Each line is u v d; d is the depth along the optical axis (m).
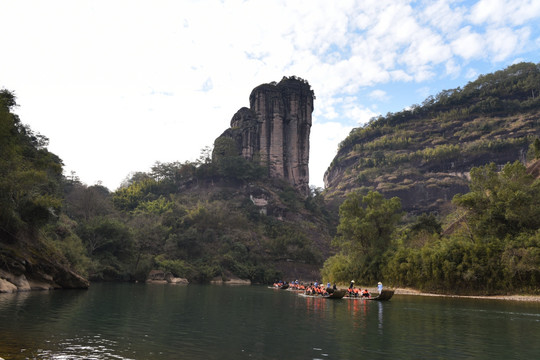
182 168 163.62
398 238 75.44
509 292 43.19
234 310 26.77
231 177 156.50
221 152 162.88
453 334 17.69
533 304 35.88
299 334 16.89
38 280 37.09
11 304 23.58
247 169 156.25
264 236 128.25
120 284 62.22
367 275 62.44
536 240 42.91
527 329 19.62
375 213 63.12
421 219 73.56
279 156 175.50
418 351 13.80
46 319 18.30
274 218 143.50
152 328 17.30
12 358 10.69
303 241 127.44
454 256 48.22
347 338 16.14
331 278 69.62
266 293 51.72
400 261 56.53
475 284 46.44
